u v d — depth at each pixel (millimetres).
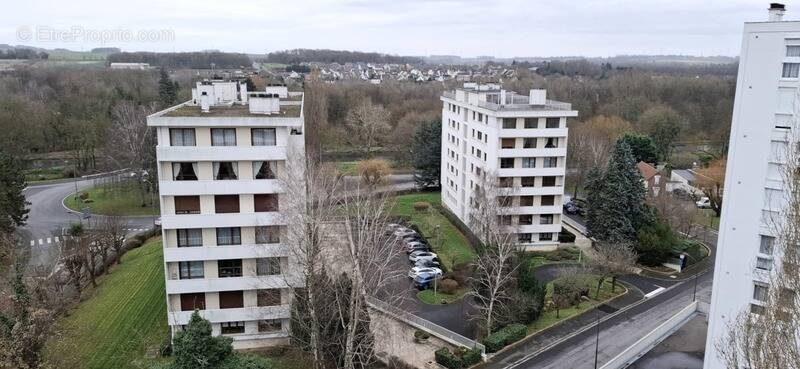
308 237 36500
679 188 88375
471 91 73250
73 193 86750
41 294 43469
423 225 72625
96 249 56562
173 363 27484
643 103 129250
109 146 89500
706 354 34875
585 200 84000
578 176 86500
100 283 54344
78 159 97750
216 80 59906
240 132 38031
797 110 29141
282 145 38500
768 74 29828
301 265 37469
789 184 25359
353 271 37844
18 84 134625
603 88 151750
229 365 27750
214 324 40531
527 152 63062
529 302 45188
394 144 116625
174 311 39625
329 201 48344
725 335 33344
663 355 40812
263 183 38594
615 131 105625
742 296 32594
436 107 135375
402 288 53094
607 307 50625
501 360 40906
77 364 37750
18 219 63500
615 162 61875
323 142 112812
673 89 146375
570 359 41062
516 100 69562
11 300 36156
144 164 79750
